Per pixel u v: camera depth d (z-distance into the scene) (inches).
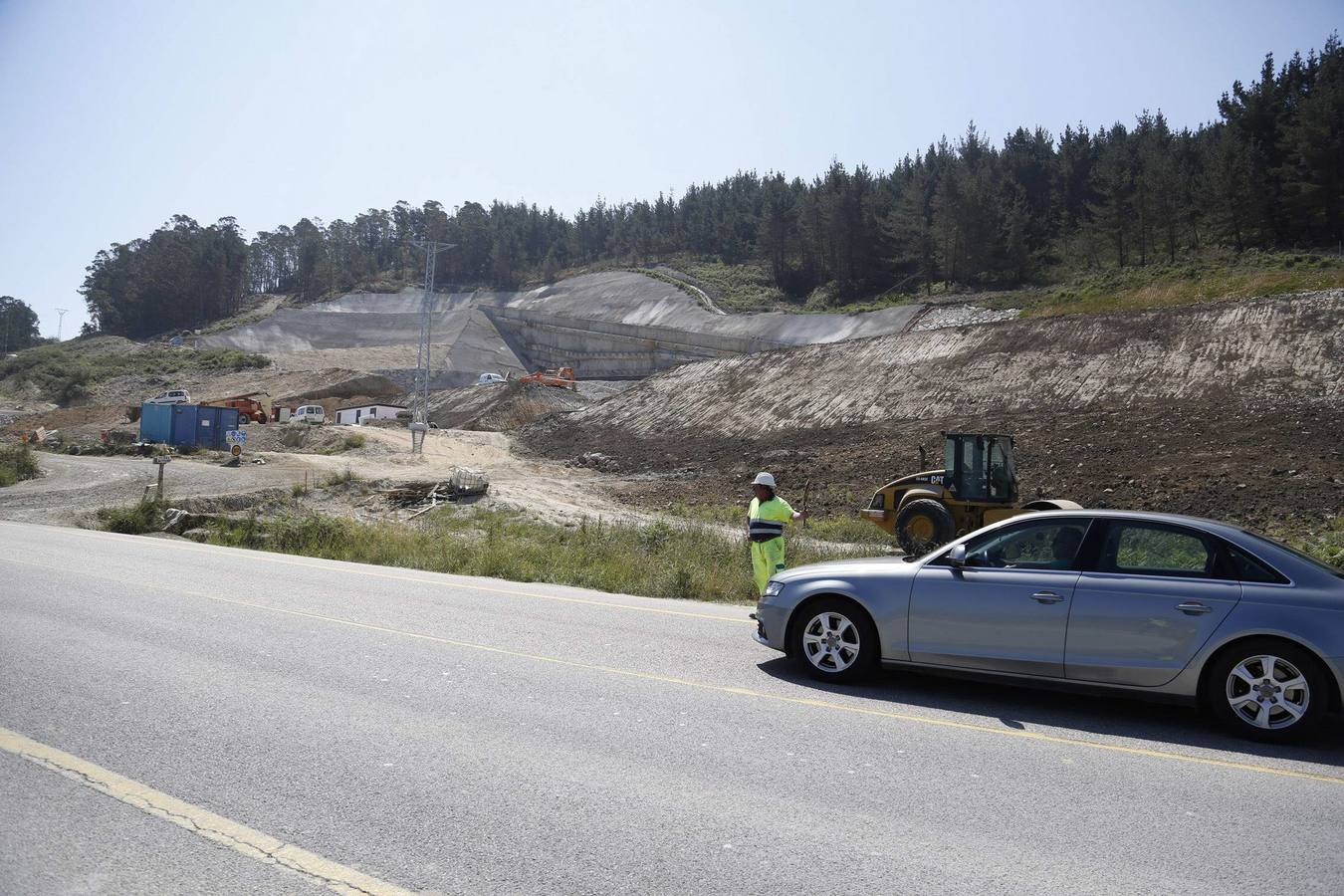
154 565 564.4
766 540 406.3
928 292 3902.6
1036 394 1643.7
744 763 220.4
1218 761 232.4
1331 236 2859.3
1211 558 264.1
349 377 3774.6
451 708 259.0
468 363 4803.2
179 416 1948.8
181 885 152.3
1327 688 242.5
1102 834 183.2
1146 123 4680.1
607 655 334.0
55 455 1788.9
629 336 4468.5
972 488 826.2
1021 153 4783.5
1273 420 1272.1
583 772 210.8
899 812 191.8
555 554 658.8
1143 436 1318.9
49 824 175.6
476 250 7637.8
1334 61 3371.1
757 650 353.1
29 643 324.8
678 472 1701.5
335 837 172.4
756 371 2244.1
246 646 330.0
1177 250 3284.9
